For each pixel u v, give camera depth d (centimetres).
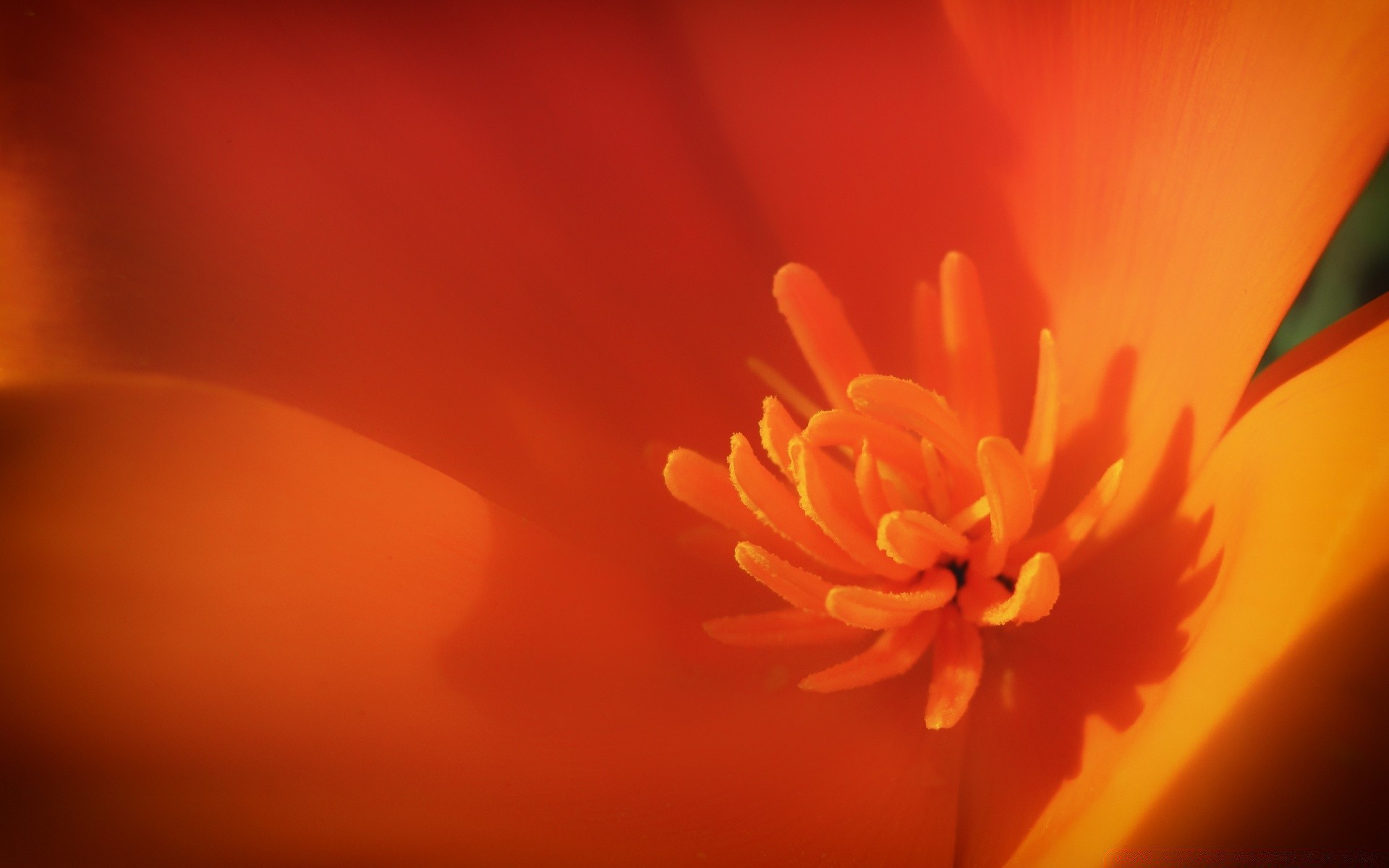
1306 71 9
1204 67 9
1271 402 9
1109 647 9
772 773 9
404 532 9
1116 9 9
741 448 9
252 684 9
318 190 10
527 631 9
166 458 9
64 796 9
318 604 9
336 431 9
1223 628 8
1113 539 9
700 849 9
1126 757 8
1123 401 10
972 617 9
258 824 9
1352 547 8
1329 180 9
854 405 9
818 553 9
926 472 9
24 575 9
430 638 9
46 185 9
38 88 9
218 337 9
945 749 9
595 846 9
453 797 9
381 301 10
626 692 10
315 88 10
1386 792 8
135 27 9
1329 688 8
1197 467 9
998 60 10
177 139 9
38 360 9
